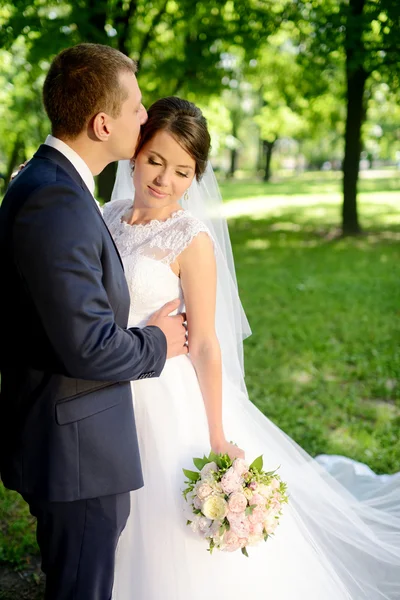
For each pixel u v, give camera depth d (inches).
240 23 398.6
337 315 282.5
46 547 78.9
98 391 74.5
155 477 85.6
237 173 1889.8
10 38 332.2
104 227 73.2
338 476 140.0
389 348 232.2
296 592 87.8
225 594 83.0
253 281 360.8
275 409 180.1
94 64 71.1
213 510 76.7
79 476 73.0
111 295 72.9
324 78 512.1
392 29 350.0
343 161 522.3
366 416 177.0
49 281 66.1
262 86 644.1
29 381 73.7
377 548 107.8
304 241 506.3
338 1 385.4
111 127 73.1
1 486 144.5
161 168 82.9
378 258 419.8
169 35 491.8
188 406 88.4
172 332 81.7
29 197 67.7
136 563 85.9
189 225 85.2
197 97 491.2
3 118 637.3
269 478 79.6
